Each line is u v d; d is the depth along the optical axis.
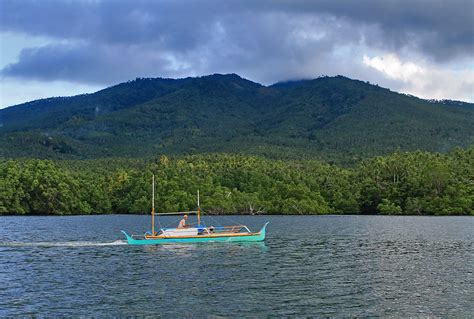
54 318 38.72
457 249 77.38
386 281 51.56
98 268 59.66
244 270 58.09
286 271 57.41
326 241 89.88
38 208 194.75
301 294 45.84
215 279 52.69
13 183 192.12
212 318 38.56
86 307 41.59
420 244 84.50
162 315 39.38
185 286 49.22
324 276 54.31
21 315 39.53
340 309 41.00
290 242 87.75
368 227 126.38
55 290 47.62
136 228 124.75
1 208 188.00
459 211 190.38
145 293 46.25
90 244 83.94
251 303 42.75
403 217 178.38
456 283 50.59
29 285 49.84
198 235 85.69
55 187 197.75
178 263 63.38
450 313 39.94
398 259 66.56
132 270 58.28
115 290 47.53
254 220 164.38
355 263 63.19
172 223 149.00
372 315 39.41
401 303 42.78
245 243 85.12
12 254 71.94
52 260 66.06
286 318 38.62
